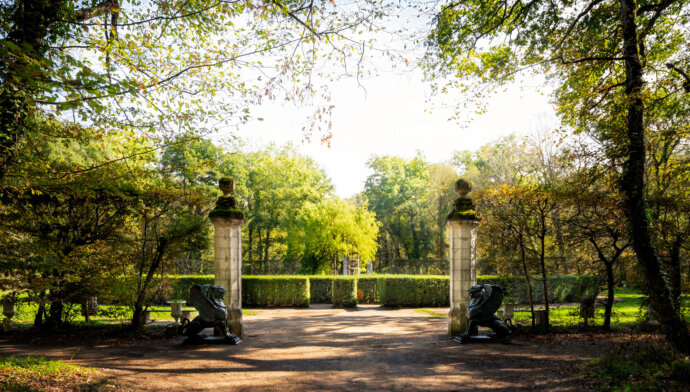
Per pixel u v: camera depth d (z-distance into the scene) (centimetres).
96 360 733
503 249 1163
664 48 982
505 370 668
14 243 672
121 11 744
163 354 814
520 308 1427
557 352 795
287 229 3086
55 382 525
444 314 1593
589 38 879
